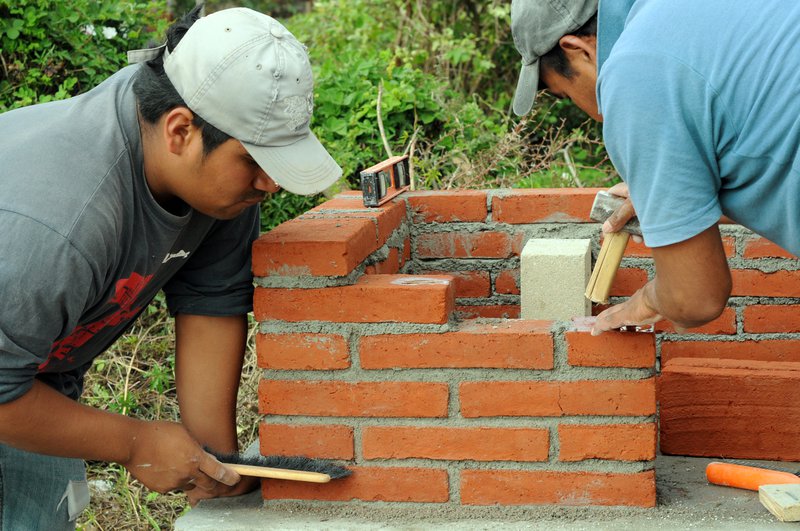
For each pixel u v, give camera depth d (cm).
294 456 228
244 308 236
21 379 183
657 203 172
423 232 310
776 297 299
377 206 266
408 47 668
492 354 217
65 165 181
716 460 252
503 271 310
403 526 218
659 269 181
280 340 224
